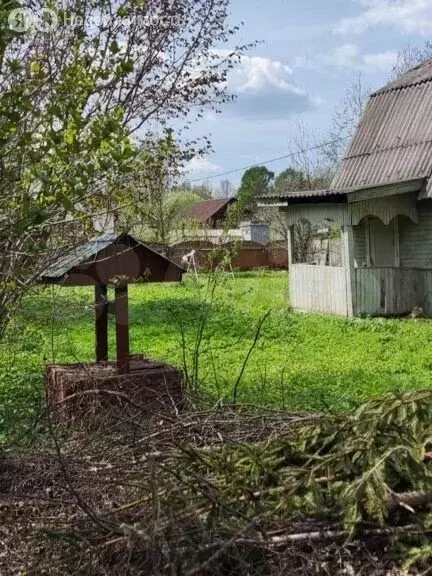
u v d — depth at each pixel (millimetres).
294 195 17781
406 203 17391
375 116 20656
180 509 3924
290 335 14602
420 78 20078
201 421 5664
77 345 13031
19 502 4793
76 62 5211
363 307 17250
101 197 6684
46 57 5582
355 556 3816
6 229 5195
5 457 5516
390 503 3908
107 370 7348
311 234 27703
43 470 5211
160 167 7047
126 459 5164
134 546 3592
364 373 10406
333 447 4414
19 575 3867
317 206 18094
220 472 4430
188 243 16938
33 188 5480
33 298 7711
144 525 3734
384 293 17391
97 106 5695
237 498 4098
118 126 4828
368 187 16734
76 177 4844
